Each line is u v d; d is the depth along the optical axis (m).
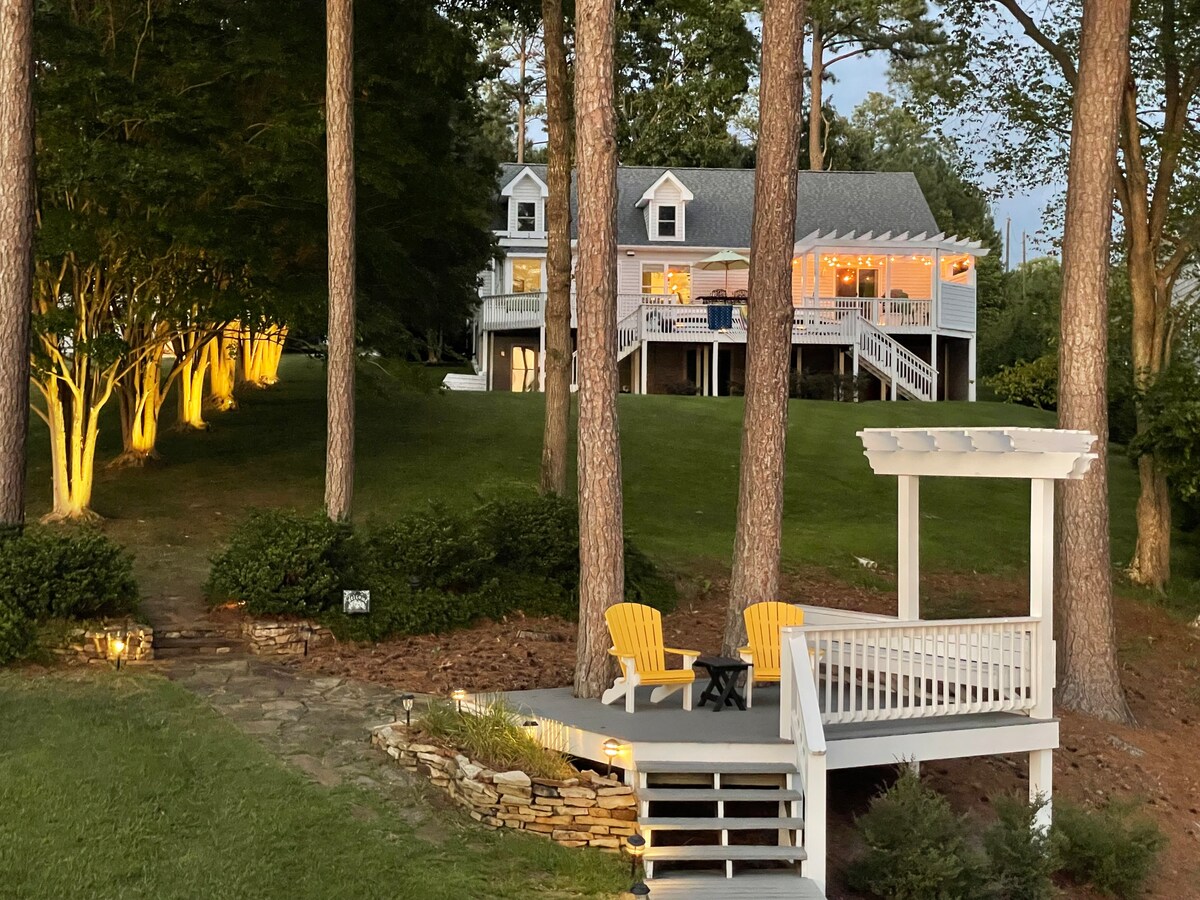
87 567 12.65
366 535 15.72
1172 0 19.34
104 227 17.64
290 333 23.45
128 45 18.72
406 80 20.88
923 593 18.78
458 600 14.69
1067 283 14.84
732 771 9.05
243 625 13.30
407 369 22.22
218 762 9.44
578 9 11.38
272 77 19.66
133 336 19.70
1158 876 11.41
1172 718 15.26
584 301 11.43
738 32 19.67
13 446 13.51
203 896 7.51
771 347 12.59
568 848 8.64
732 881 8.50
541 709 10.71
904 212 40.06
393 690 11.87
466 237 26.78
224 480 22.00
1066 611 14.87
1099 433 14.69
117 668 11.89
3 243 13.57
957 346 38.91
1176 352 22.45
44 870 7.62
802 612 11.88
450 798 9.22
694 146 49.84
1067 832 10.74
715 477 24.50
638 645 10.89
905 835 9.19
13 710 10.24
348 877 7.91
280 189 18.98
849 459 26.73
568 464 24.42
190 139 18.41
